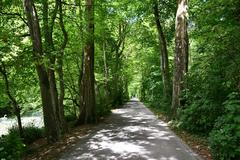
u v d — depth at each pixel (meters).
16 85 14.96
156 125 17.45
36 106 19.89
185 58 17.23
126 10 25.39
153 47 33.88
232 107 8.01
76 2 18.12
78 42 19.48
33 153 10.83
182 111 14.41
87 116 19.34
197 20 12.72
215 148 8.09
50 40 14.42
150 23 29.34
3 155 7.49
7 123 24.45
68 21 18.06
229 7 11.05
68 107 23.95
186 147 10.75
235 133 7.74
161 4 26.33
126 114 25.89
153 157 9.34
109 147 11.06
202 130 13.05
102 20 20.75
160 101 28.34
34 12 11.29
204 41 12.32
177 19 17.34
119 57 40.59
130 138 12.99
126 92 58.28
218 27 11.05
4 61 11.51
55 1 15.97
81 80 20.52
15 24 14.70
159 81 32.59
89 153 10.14
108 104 28.52
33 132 15.27
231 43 10.69
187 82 15.22
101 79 32.56
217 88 11.76
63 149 10.92
